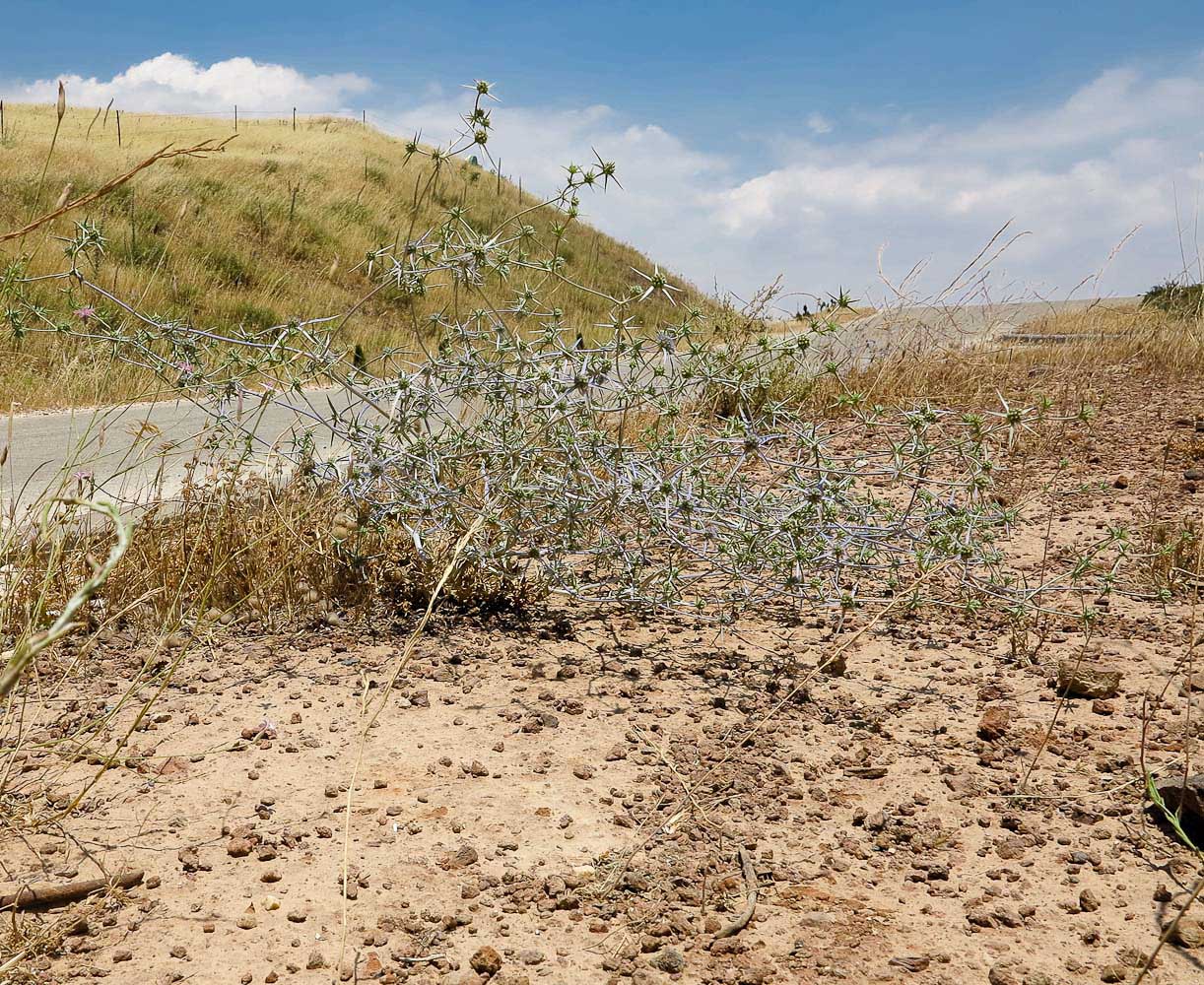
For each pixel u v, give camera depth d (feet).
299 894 7.02
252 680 10.75
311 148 106.42
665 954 6.42
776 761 9.30
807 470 12.98
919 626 13.15
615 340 13.08
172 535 13.00
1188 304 37.83
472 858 7.50
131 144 91.09
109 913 6.75
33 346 33.01
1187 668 11.53
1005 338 36.32
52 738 9.17
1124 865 7.61
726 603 13.80
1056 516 18.11
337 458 13.57
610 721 10.07
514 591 13.33
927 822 8.24
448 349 13.34
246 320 51.52
